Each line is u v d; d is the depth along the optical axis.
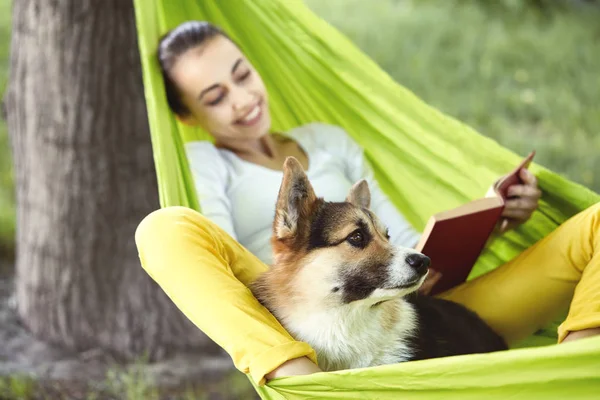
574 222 3.26
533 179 3.48
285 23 4.07
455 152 3.82
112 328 5.04
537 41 9.55
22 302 5.30
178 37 3.65
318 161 3.83
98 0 4.79
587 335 2.80
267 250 3.50
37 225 5.10
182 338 5.05
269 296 2.91
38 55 4.92
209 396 4.73
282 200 2.86
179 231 2.80
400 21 9.95
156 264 2.75
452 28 9.80
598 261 2.98
